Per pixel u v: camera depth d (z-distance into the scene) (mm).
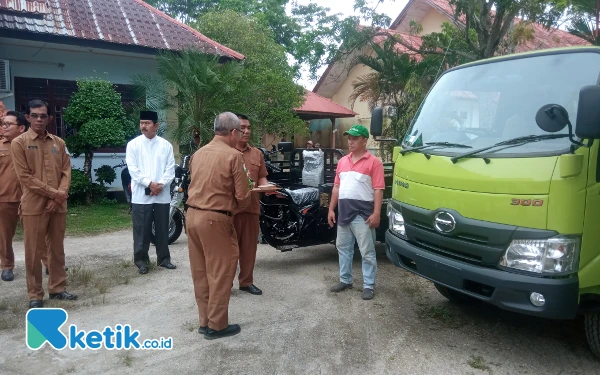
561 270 3227
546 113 3379
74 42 11125
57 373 3566
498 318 4711
